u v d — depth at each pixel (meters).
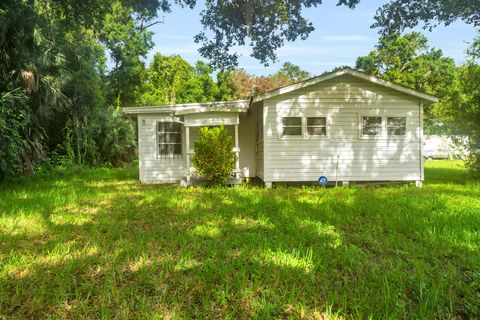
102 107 21.11
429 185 9.89
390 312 2.39
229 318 2.34
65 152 18.30
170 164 11.90
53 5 13.55
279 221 5.13
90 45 20.00
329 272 3.13
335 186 10.13
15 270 3.23
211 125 10.88
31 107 11.86
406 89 10.03
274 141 10.18
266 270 3.12
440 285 2.76
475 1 11.04
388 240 4.10
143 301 2.54
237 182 10.36
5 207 6.15
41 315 2.46
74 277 3.07
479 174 10.49
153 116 11.87
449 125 11.60
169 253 3.69
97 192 8.37
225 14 13.61
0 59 10.55
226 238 4.25
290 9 13.18
